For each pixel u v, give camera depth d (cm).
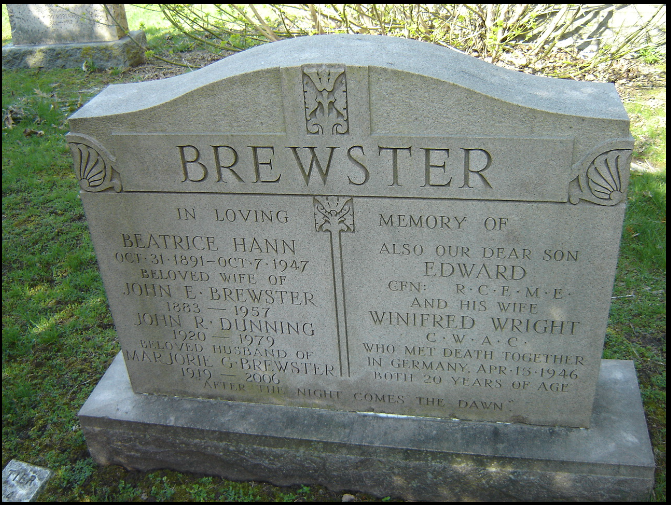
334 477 157
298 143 131
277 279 148
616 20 364
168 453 163
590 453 145
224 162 136
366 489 157
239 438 157
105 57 426
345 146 130
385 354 152
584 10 364
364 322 149
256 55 135
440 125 125
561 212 129
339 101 126
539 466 145
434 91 122
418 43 138
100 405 166
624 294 209
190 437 160
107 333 207
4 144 328
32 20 432
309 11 312
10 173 299
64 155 320
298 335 154
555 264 134
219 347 159
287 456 157
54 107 362
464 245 136
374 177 132
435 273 140
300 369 158
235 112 130
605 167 123
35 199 281
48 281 232
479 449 148
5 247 249
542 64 351
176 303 155
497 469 148
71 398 185
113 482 164
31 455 169
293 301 150
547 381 148
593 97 128
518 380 149
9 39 500
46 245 251
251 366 161
